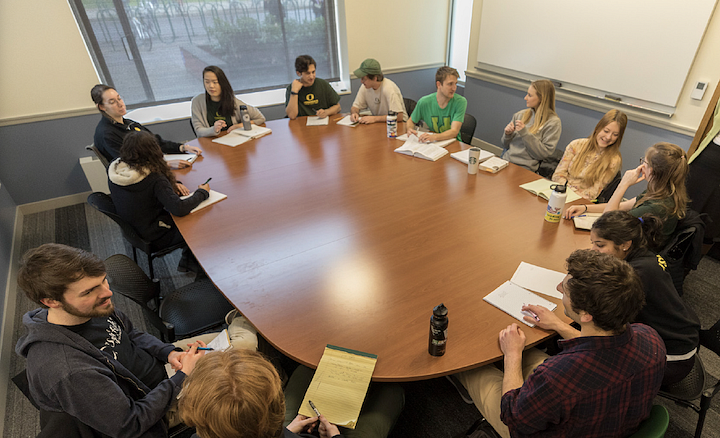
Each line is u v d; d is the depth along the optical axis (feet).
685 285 8.57
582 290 3.38
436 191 7.45
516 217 6.55
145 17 12.03
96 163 11.89
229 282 5.28
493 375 4.68
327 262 5.61
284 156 9.25
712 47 8.57
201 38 13.00
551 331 4.42
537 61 12.48
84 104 11.66
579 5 10.80
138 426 3.84
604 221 4.67
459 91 16.89
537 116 9.46
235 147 9.83
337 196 7.41
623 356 3.35
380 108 11.64
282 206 7.14
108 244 10.50
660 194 5.80
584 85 11.41
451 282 5.15
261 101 14.42
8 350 7.54
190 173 8.54
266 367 2.67
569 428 3.54
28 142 11.35
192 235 6.39
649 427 3.45
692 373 4.91
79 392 3.57
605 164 7.84
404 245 5.92
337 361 4.16
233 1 12.91
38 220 11.67
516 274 5.22
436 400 6.29
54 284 3.54
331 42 15.08
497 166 8.21
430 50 16.48
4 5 9.90
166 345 4.98
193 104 10.68
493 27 13.55
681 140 9.66
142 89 12.88
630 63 10.11
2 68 10.39
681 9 8.82
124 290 4.99
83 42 11.08
